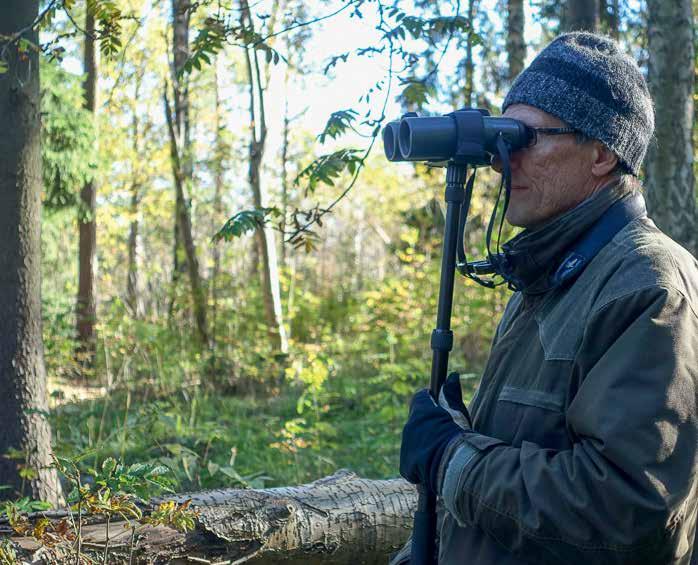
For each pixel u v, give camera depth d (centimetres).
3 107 395
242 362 961
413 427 140
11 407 395
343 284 1575
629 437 114
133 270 1374
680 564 124
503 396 140
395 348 998
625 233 134
